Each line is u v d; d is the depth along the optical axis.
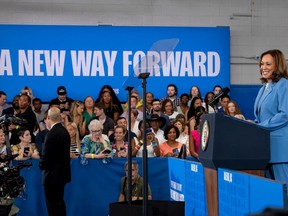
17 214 5.41
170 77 8.98
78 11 9.27
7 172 4.84
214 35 9.11
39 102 8.61
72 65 8.91
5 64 8.79
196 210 4.12
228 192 2.96
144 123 3.34
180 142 6.78
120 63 8.98
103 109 8.02
